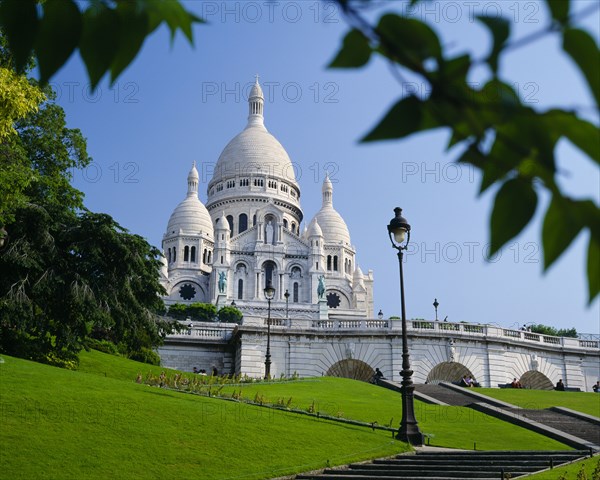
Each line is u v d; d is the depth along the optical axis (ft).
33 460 67.46
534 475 70.74
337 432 92.32
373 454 82.94
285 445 82.38
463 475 73.51
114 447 73.61
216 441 79.87
